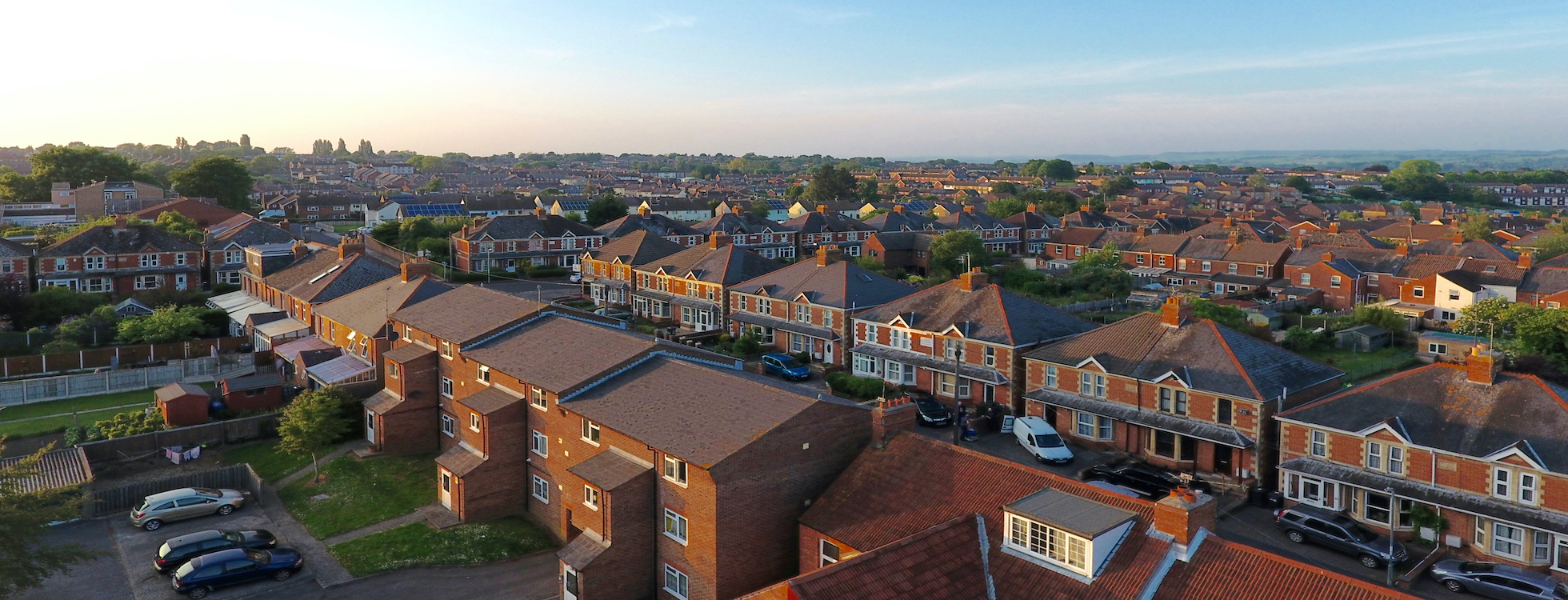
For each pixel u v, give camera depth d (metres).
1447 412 46.19
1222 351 57.03
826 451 42.41
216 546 45.78
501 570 46.56
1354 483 47.03
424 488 56.09
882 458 40.91
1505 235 178.88
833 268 88.62
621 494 42.28
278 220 183.75
